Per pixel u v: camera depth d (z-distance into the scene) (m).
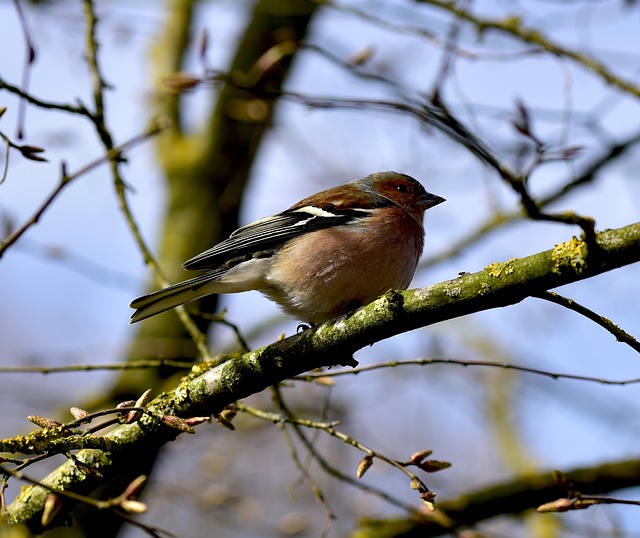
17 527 7.33
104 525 12.53
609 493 11.63
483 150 6.80
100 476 6.71
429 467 7.31
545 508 7.08
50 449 6.50
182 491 13.02
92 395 13.41
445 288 6.87
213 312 14.68
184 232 15.00
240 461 16.06
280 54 11.67
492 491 11.80
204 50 10.65
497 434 14.88
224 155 15.41
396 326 7.11
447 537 11.90
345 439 7.78
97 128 9.95
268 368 7.51
